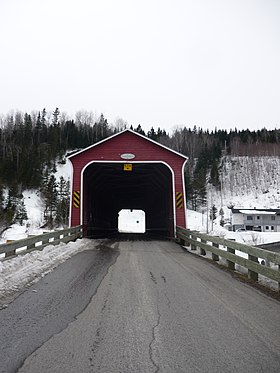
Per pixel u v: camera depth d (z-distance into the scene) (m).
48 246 9.66
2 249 6.21
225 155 102.31
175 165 17.47
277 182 85.50
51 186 57.47
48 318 3.98
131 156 17.53
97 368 2.75
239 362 2.90
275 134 113.62
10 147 75.69
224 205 74.75
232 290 5.70
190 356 3.01
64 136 94.88
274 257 5.51
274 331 3.69
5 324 3.74
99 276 6.59
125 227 61.84
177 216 16.84
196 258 10.02
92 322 3.88
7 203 47.56
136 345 3.24
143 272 7.23
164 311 4.38
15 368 2.72
